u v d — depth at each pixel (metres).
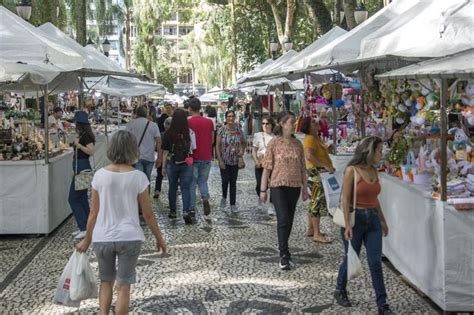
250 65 33.34
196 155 10.22
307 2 18.89
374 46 6.88
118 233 4.60
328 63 8.51
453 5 6.11
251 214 10.80
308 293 6.25
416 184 6.31
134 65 60.09
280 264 7.20
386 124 8.30
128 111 35.28
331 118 11.75
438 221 5.46
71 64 9.25
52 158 9.23
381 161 7.66
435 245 5.56
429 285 5.72
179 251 8.09
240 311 5.71
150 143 10.61
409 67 6.08
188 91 91.75
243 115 35.03
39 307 5.80
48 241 8.58
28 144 9.01
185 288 6.45
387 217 7.15
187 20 58.75
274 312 5.68
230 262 7.51
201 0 52.72
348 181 5.48
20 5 12.13
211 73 72.19
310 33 32.31
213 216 10.62
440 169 5.39
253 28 33.16
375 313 5.62
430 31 6.26
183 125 9.91
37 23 24.84
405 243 6.43
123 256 4.64
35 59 8.00
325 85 12.18
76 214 8.65
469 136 6.02
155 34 59.62
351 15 15.70
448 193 5.41
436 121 6.39
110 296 4.75
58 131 13.25
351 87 11.87
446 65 5.26
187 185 9.96
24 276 6.83
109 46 20.78
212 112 13.72
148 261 7.56
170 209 10.37
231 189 11.16
